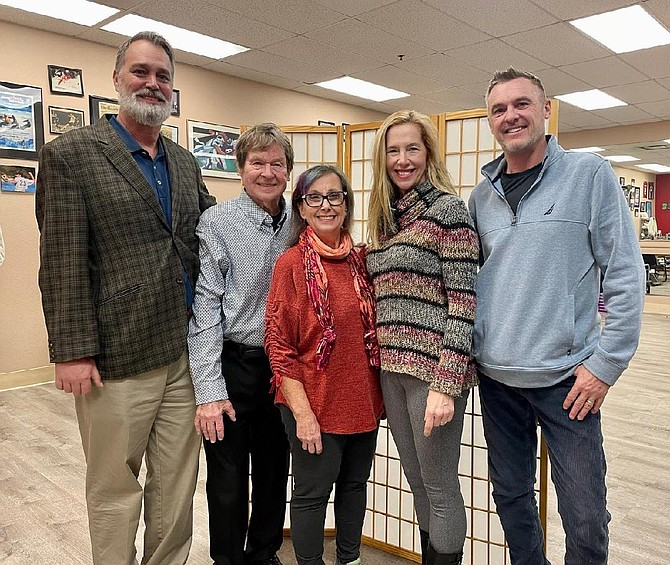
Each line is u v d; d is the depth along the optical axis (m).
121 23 4.41
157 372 1.63
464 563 2.12
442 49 5.16
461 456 2.11
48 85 4.57
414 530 2.19
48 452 3.20
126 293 1.54
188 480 1.75
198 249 1.72
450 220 1.46
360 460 1.66
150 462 1.74
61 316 1.47
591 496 1.46
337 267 1.59
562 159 1.50
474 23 4.51
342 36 4.79
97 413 1.58
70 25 4.43
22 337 4.56
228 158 5.98
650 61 5.55
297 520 1.60
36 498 2.66
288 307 1.55
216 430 1.64
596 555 1.49
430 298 1.49
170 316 1.62
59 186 1.47
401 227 1.54
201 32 4.66
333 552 2.23
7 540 2.29
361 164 2.34
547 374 1.46
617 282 1.40
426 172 1.56
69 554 2.18
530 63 5.62
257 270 1.69
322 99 7.12
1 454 3.17
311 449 1.52
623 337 1.38
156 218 1.59
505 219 1.53
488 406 1.64
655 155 10.90
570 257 1.45
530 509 1.67
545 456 1.90
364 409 1.56
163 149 1.70
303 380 1.56
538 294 1.46
